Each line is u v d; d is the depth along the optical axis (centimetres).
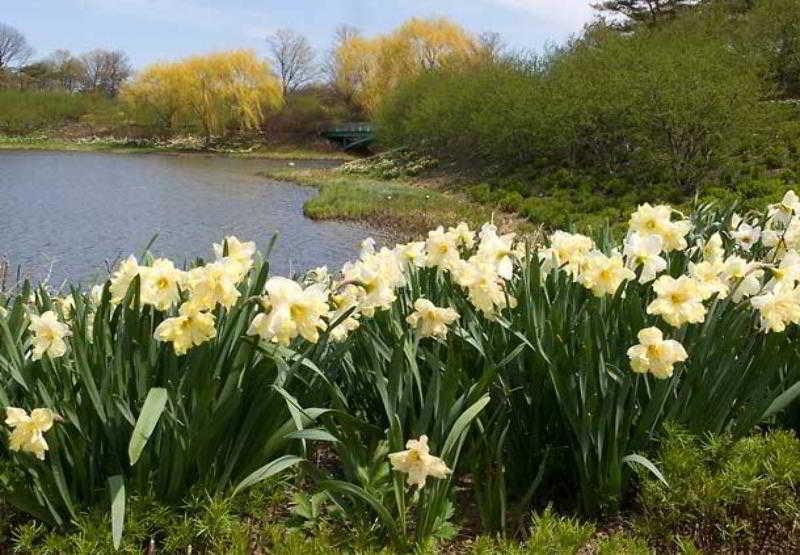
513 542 253
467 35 5678
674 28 3069
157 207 2489
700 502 261
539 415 305
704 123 1959
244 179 3722
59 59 9069
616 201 2012
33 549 245
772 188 1714
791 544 267
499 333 314
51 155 5447
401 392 282
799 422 328
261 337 259
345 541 257
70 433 253
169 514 251
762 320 282
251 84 6228
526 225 1888
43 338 250
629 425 279
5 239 1770
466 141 3656
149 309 255
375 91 5950
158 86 6431
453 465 261
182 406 251
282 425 271
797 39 2681
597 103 2305
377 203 2402
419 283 344
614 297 293
